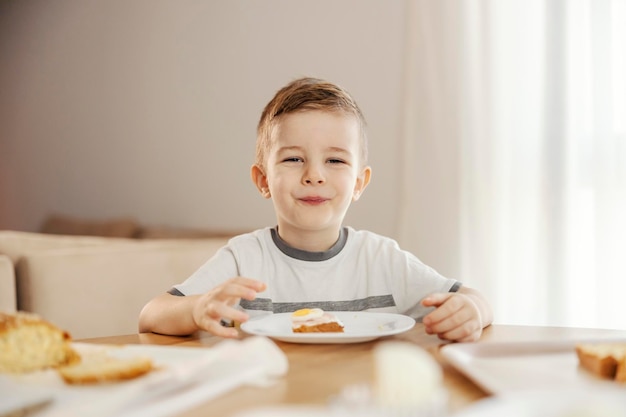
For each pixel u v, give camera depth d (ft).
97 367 2.06
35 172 16.22
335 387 1.99
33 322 2.20
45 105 15.90
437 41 8.91
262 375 2.05
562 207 7.94
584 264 7.89
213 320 3.02
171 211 12.90
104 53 14.34
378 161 9.87
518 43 8.38
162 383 1.83
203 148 12.32
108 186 14.28
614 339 2.46
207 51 12.27
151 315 3.39
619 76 7.69
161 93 13.10
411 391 1.59
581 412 1.38
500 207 8.49
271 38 11.30
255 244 4.37
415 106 9.14
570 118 7.96
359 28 10.18
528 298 8.27
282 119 4.16
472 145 8.66
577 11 7.91
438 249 8.88
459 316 2.89
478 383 1.89
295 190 4.10
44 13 15.89
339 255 4.33
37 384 1.99
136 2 13.60
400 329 2.89
